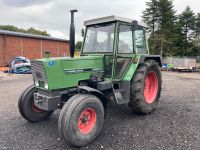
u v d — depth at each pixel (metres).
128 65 5.01
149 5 37.94
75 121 3.51
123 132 4.15
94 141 3.80
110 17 4.70
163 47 36.84
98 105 3.86
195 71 24.84
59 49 31.95
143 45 5.58
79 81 4.28
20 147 3.57
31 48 27.31
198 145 3.56
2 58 23.50
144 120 4.81
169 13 38.19
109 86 4.49
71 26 4.38
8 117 5.15
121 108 5.75
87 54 5.07
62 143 3.74
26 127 4.48
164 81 12.45
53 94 3.98
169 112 5.41
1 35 23.31
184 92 8.33
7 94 8.09
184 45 43.28
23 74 16.62
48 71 3.85
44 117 4.87
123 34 4.90
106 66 4.75
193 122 4.66
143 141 3.74
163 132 4.12
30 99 4.64
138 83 4.91
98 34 4.99
